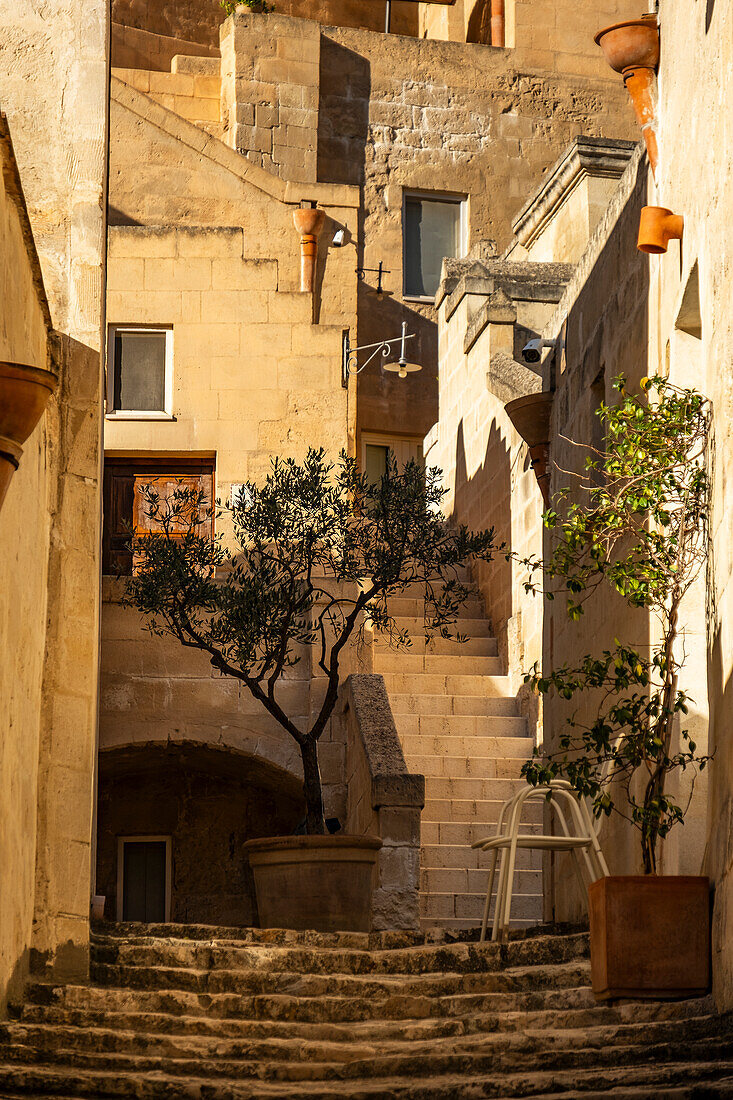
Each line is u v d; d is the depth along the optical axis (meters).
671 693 9.96
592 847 10.65
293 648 17.69
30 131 11.29
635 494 10.12
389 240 29.62
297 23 29.39
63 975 9.77
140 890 19.08
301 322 21.12
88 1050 8.39
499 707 19.22
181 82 29.72
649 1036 8.23
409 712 18.98
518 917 16.38
